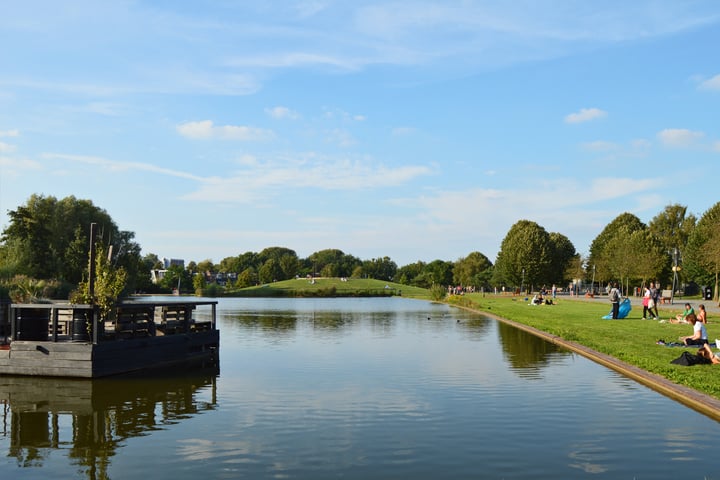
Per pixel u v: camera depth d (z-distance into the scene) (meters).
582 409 13.07
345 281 150.25
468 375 17.70
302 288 125.12
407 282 168.50
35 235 63.81
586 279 107.00
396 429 11.55
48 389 16.33
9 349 19.08
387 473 9.02
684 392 13.88
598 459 9.60
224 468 9.31
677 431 11.21
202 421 12.39
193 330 24.08
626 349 21.16
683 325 31.14
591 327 30.73
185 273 138.38
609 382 16.34
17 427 12.06
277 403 14.06
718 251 58.19
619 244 87.81
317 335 31.11
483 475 8.89
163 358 20.86
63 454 10.17
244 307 67.62
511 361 20.61
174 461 9.69
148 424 12.20
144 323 20.77
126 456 10.00
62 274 63.72
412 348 24.81
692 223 101.44
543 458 9.68
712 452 9.92
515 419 12.23
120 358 18.95
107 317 19.53
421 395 14.77
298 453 10.07
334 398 14.55
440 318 45.12
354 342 27.42
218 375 18.36
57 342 18.31
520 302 67.50
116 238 78.25
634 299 72.50
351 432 11.38
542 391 15.12
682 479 8.65
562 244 114.81
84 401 14.66
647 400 13.95
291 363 20.69
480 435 11.06
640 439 10.70
